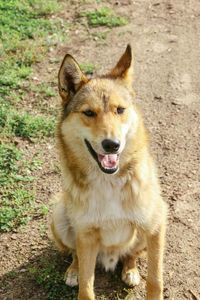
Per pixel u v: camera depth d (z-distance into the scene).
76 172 3.99
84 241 4.00
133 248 4.40
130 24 10.30
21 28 9.68
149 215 3.90
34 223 5.06
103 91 3.87
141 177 3.93
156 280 3.88
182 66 8.49
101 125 3.70
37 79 7.97
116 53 8.96
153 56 8.91
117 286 4.32
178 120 6.96
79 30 9.95
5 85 7.68
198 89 7.75
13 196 5.43
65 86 4.02
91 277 3.98
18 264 4.55
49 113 7.08
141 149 3.98
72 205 4.02
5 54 8.55
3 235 4.91
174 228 4.90
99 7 11.01
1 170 5.80
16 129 6.61
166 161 6.08
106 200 3.90
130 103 3.99
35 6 10.70
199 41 9.38
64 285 4.34
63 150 4.08
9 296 4.20
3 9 10.44
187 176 5.76
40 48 8.98
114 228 3.98
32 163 6.03
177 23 10.27
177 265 4.43
